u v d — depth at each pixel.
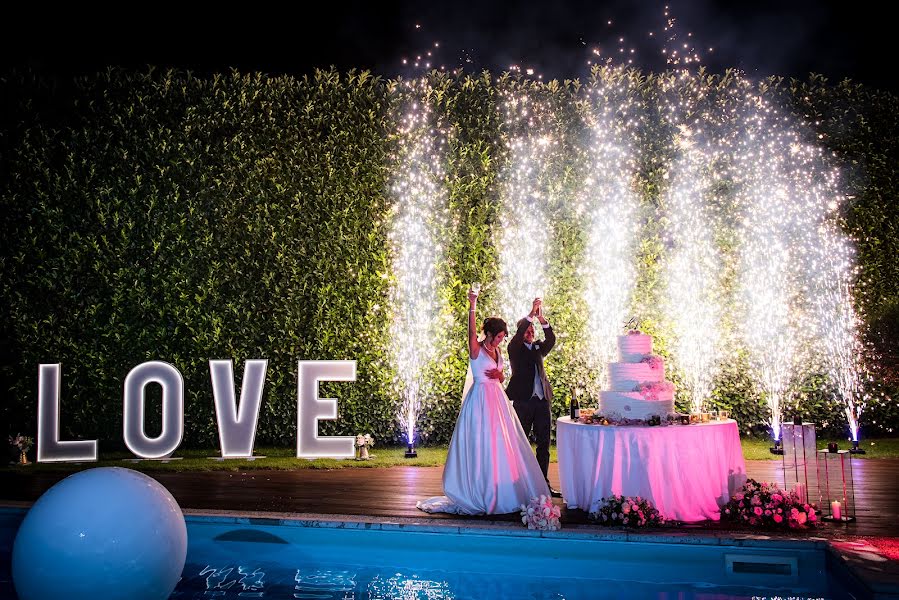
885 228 9.20
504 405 5.80
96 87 9.08
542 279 9.12
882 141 9.28
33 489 6.62
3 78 8.96
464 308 9.14
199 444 9.02
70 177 8.90
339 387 9.06
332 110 9.23
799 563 4.59
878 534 4.82
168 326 8.99
